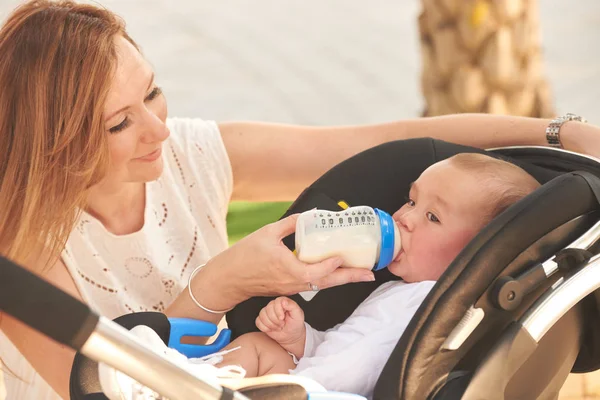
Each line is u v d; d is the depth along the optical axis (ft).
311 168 10.36
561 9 39.42
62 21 7.98
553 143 9.53
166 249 10.03
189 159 10.27
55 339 4.91
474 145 9.98
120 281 9.64
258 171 10.48
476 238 6.81
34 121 7.85
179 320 8.16
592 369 8.27
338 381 7.80
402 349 6.64
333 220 8.04
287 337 8.43
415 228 8.64
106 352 5.15
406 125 10.34
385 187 9.24
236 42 38.11
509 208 6.95
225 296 8.68
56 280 8.82
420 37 19.71
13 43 8.01
